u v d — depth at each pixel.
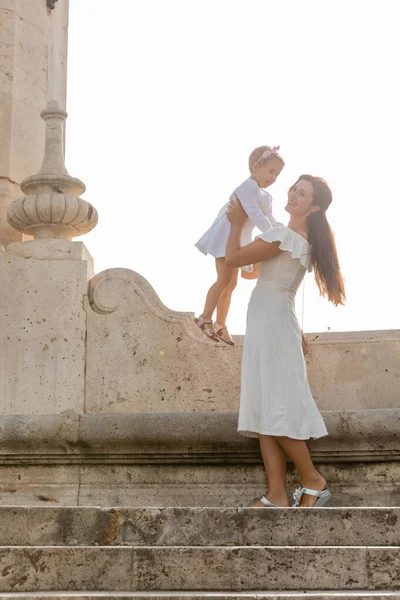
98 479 7.48
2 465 7.58
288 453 6.67
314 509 5.61
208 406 7.82
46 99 9.80
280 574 5.04
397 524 5.55
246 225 7.31
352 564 5.04
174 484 7.39
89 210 8.38
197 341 7.91
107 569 5.03
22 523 5.61
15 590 4.98
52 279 8.11
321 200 6.91
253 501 7.27
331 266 6.82
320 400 7.72
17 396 7.95
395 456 7.19
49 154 8.62
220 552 5.05
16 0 9.63
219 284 7.38
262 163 7.07
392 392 7.67
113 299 8.05
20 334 8.04
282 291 6.81
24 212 8.28
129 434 7.34
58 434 7.43
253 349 6.75
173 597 4.59
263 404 6.63
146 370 7.92
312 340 7.80
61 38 10.36
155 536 5.59
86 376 7.96
